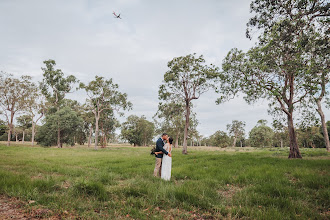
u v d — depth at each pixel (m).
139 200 4.52
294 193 5.14
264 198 4.78
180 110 29.56
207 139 118.94
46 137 43.88
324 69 9.75
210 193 5.29
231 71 17.55
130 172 9.01
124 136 72.31
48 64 49.16
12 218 3.36
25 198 4.34
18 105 40.03
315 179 6.54
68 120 44.75
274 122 18.31
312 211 4.07
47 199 4.36
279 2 10.32
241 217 3.93
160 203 4.55
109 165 11.68
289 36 10.40
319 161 12.07
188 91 28.42
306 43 9.82
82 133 61.19
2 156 15.83
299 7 9.76
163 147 7.79
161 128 56.25
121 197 4.86
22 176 6.36
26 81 40.22
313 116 16.64
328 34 9.45
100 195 4.73
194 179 7.71
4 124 67.12
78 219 3.47
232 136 88.50
